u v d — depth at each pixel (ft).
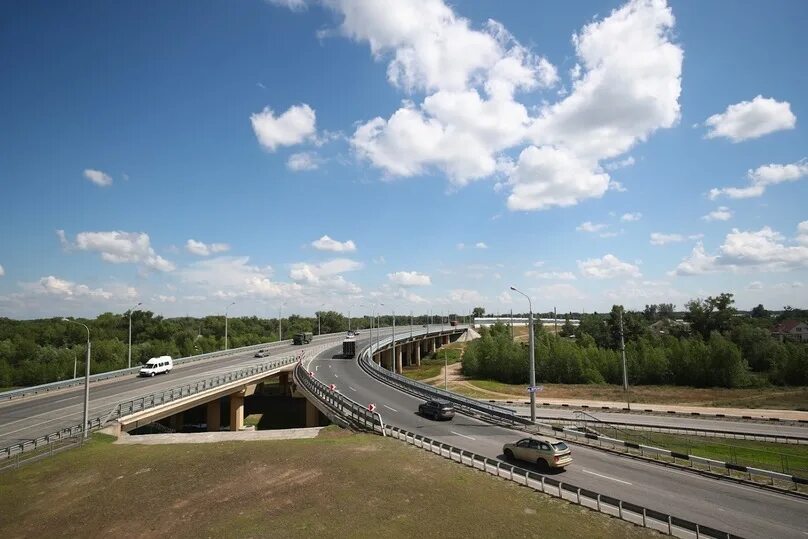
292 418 233.55
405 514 72.28
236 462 101.14
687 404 215.31
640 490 82.43
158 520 76.38
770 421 162.81
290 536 66.33
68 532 74.90
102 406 153.17
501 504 75.56
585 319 485.56
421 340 497.05
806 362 269.85
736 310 398.01
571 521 69.41
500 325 489.26
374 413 127.65
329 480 87.30
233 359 284.61
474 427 129.59
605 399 232.94
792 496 79.61
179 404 159.12
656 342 342.85
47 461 106.01
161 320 440.86
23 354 326.03
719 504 76.07
